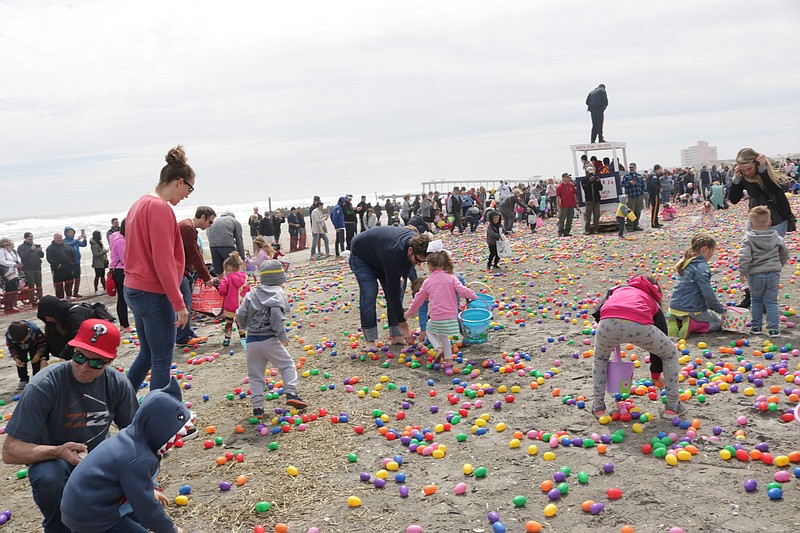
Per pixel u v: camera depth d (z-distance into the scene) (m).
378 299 11.78
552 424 5.14
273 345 5.76
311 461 4.81
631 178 19.56
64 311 6.16
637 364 6.44
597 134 22.78
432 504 4.01
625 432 4.82
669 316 7.42
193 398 6.60
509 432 5.09
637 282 5.03
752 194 7.34
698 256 7.07
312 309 11.16
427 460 4.70
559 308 9.59
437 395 6.17
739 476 3.96
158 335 4.85
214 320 11.05
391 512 3.96
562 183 20.09
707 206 20.05
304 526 3.86
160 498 3.35
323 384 6.75
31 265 16.25
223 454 5.07
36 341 6.98
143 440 2.88
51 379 3.12
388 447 5.01
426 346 7.80
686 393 5.37
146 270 4.73
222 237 10.98
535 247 17.67
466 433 5.12
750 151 7.13
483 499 4.01
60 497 3.08
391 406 5.96
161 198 4.79
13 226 107.25
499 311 9.66
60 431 3.18
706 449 4.39
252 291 5.80
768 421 4.75
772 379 5.62
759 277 6.81
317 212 21.66
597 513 3.67
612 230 20.66
